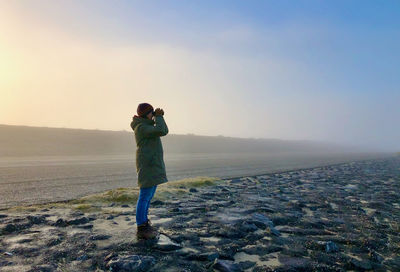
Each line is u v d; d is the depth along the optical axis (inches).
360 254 160.4
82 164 666.8
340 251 163.9
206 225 203.2
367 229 211.2
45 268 126.8
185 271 127.9
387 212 272.5
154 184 164.1
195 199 309.9
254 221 215.3
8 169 515.8
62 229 186.2
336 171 719.7
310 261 145.9
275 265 139.3
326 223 223.5
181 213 239.9
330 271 136.2
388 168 835.4
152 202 281.7
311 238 184.5
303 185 456.4
